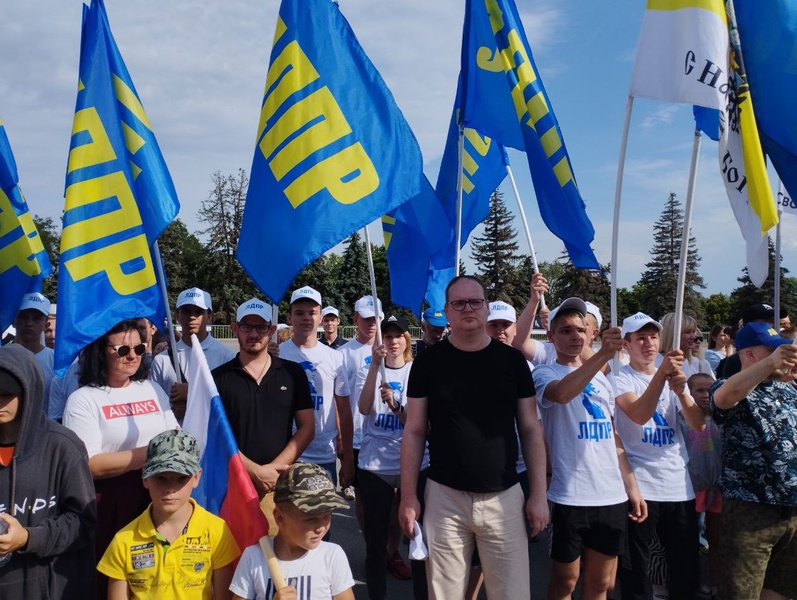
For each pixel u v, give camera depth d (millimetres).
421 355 3641
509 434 3451
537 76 5156
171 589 2896
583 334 4254
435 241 5398
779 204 4828
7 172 5246
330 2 4574
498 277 51562
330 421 5449
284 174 4324
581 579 5469
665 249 48219
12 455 2742
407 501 3420
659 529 4473
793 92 3977
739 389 3791
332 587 2965
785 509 3793
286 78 4461
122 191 4125
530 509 3404
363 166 4332
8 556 2691
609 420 4133
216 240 61094
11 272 5230
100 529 3443
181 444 2975
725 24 3654
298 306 5539
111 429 3480
